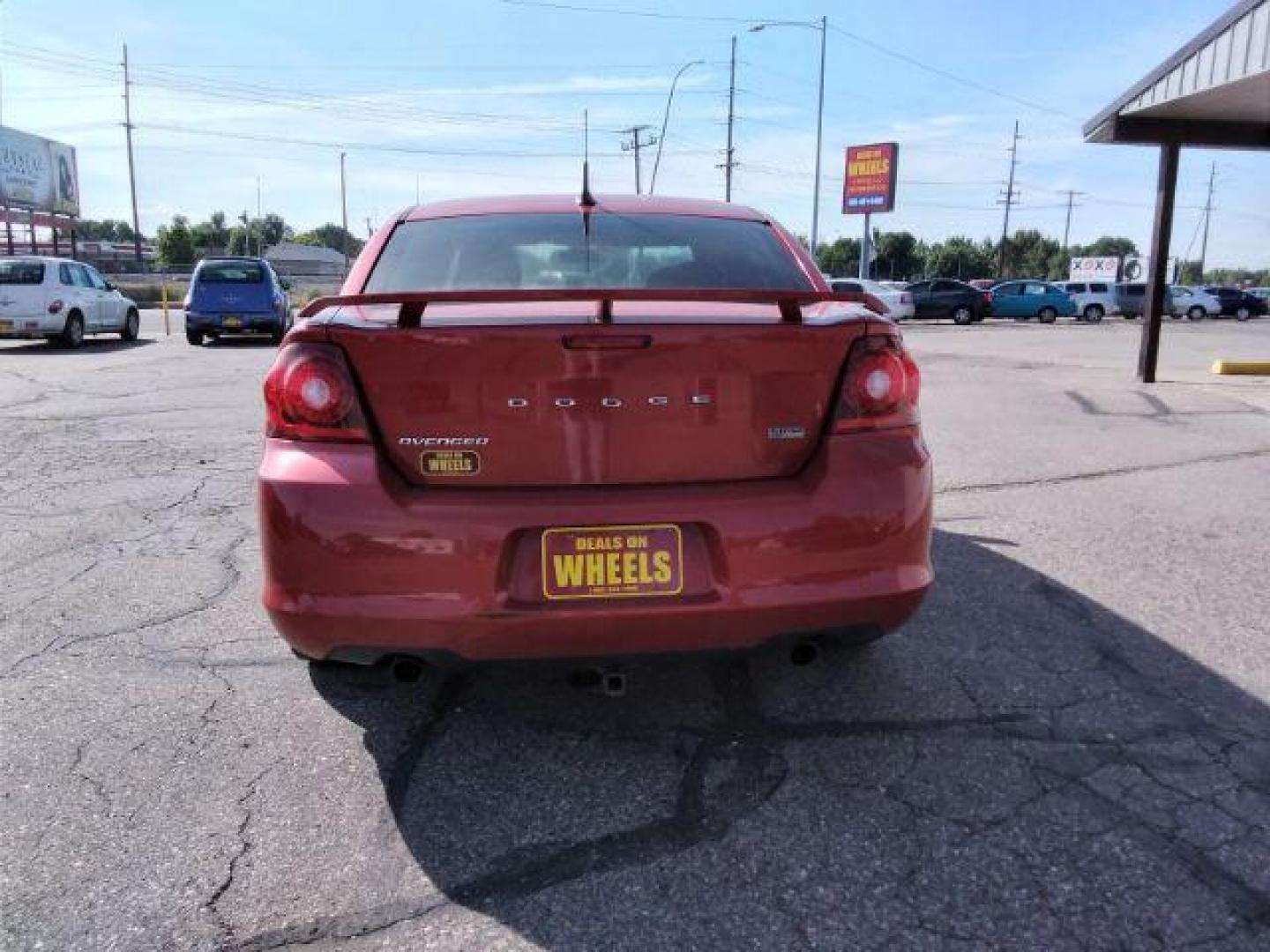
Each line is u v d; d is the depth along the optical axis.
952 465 6.82
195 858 2.38
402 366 2.46
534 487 2.51
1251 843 2.41
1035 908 2.18
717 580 2.52
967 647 3.59
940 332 27.36
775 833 2.47
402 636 2.48
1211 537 5.02
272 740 2.96
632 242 3.44
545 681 3.34
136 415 9.09
